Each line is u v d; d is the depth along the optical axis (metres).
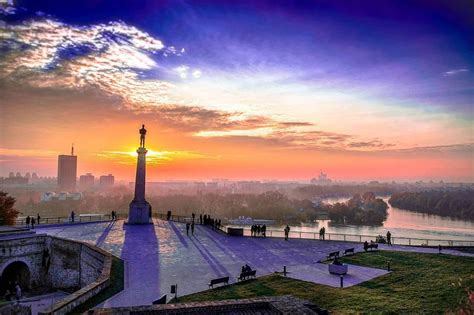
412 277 27.16
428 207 184.50
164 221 58.16
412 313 20.22
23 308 22.03
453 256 34.06
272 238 44.56
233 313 18.66
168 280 26.67
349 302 22.02
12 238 35.78
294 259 33.53
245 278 27.14
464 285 24.48
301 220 146.62
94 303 21.64
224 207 164.25
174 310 18.12
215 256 34.25
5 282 37.16
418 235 89.56
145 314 17.72
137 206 54.72
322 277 27.38
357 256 34.41
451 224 129.62
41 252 37.94
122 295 23.27
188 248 37.47
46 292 35.06
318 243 41.75
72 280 34.91
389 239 41.19
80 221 56.12
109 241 39.94
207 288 24.98
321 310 19.70
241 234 46.06
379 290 24.25
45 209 171.62
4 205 52.72
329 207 163.12
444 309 20.61
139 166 56.22
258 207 159.12
